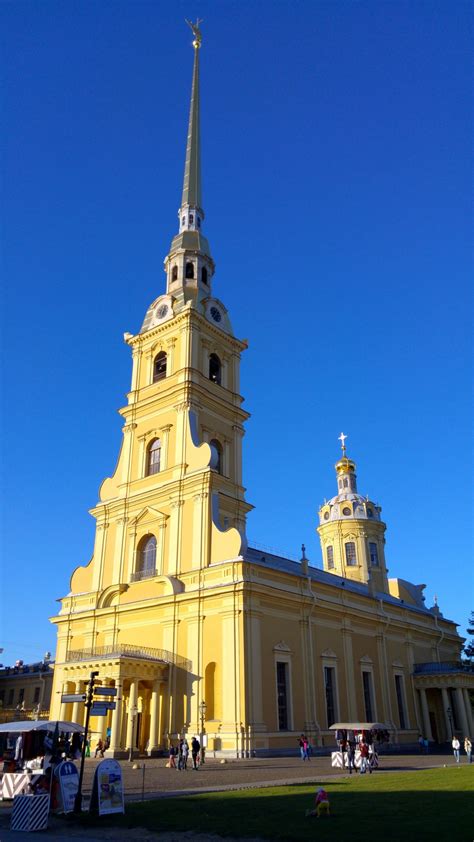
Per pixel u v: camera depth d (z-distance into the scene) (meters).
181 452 49.25
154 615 45.00
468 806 17.11
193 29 77.50
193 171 67.00
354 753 32.66
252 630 40.56
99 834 16.06
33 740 29.80
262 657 40.88
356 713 49.09
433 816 15.69
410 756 45.81
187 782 26.55
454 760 40.19
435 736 60.97
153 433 52.88
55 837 15.70
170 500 48.47
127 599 47.56
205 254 61.62
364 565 81.25
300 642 45.25
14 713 65.38
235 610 40.56
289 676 42.78
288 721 41.72
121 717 39.34
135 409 55.03
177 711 40.88
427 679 59.34
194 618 42.38
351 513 84.50
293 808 18.14
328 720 45.75
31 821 16.89
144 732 42.81
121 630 46.91
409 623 62.16
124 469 53.72
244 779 27.56
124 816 18.09
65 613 51.22
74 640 49.81
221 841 14.51
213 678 40.84
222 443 52.84
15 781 21.95
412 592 80.44
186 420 50.19
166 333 55.88
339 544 83.19
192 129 70.56
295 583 46.72
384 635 57.50
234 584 41.03
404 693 57.72
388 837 13.44
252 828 15.50
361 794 20.83
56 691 49.22
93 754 40.47
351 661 50.97
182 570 45.31
